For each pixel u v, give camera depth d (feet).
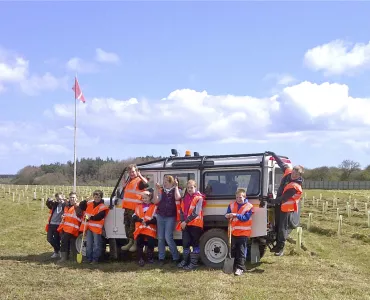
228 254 29.81
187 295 24.04
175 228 32.55
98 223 33.63
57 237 37.29
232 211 29.96
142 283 26.48
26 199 114.93
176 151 34.96
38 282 27.22
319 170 286.25
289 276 28.60
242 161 31.50
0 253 39.83
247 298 23.44
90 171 276.82
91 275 29.04
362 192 192.44
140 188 32.89
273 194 31.91
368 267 33.78
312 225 59.77
